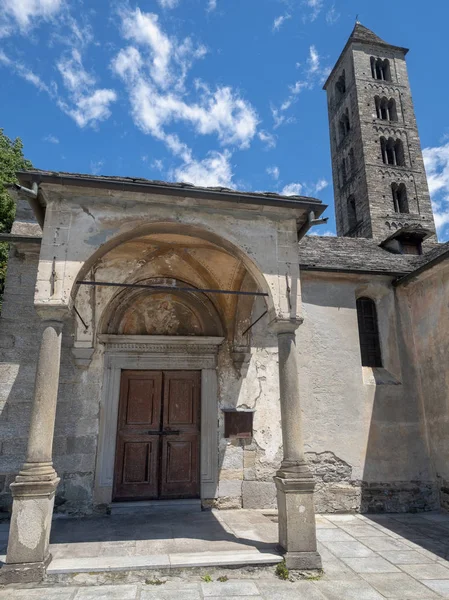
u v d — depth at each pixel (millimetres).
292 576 4773
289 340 5816
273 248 6105
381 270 9164
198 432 8102
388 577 4863
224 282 8195
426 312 8883
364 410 8523
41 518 4578
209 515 7094
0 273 13586
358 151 30656
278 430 8234
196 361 8258
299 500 5121
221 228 6004
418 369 9039
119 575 4598
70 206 5598
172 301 8523
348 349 8820
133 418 7941
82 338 7652
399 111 31891
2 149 15445
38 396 4918
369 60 33188
